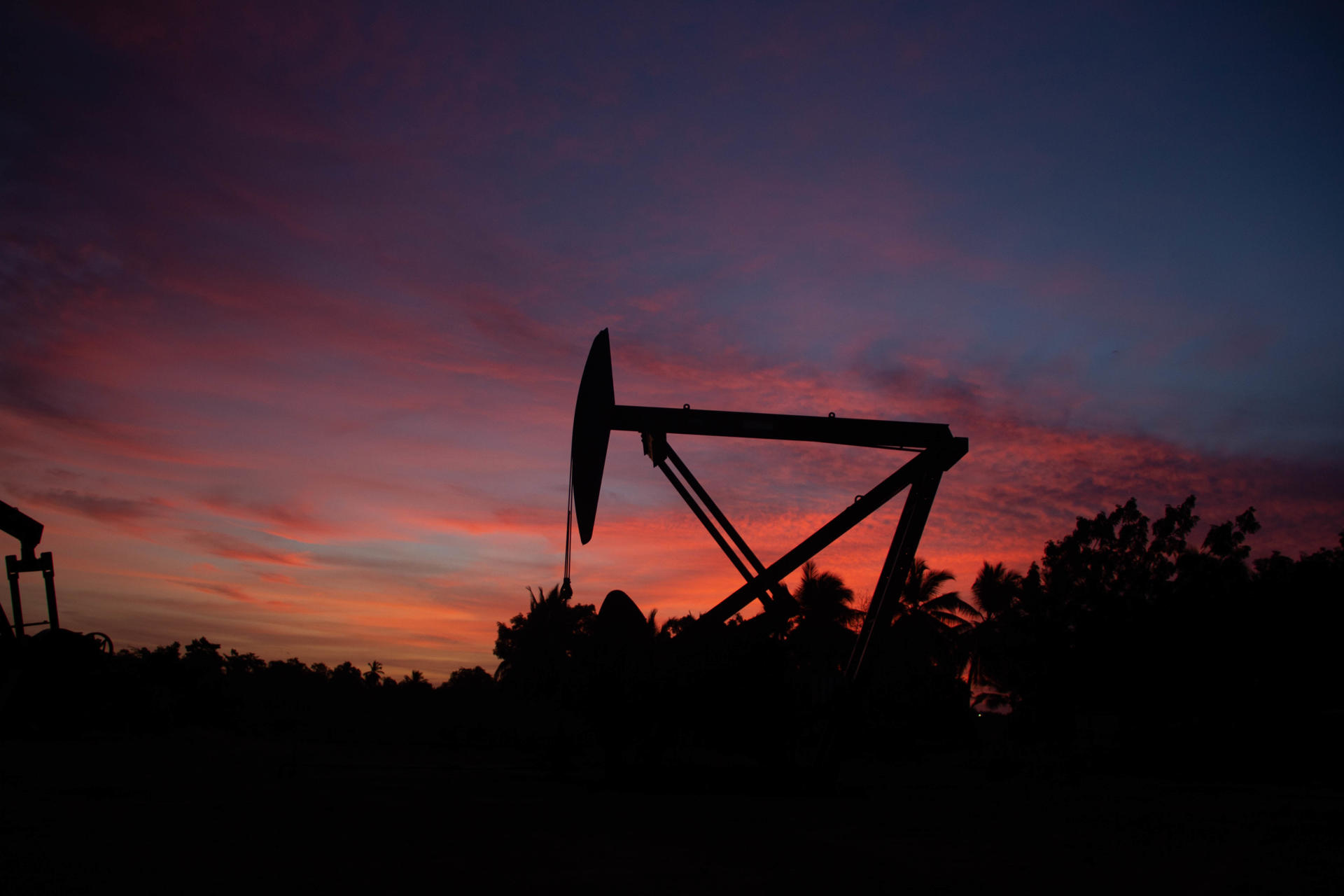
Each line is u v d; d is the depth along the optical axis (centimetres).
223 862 655
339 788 1212
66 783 1159
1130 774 2572
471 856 712
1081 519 3566
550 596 4234
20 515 2228
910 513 1397
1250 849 915
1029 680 3600
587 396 1364
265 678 5022
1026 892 651
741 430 1384
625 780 1340
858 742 3002
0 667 2203
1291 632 2984
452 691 3991
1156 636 3125
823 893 618
